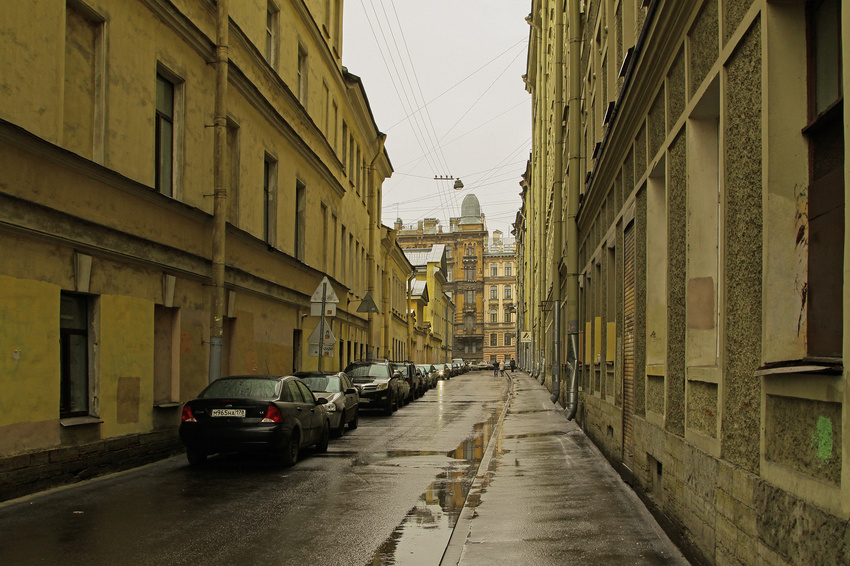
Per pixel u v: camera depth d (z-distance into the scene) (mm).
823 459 3389
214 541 6602
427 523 7500
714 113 6109
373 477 10648
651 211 8203
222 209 13711
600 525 7020
